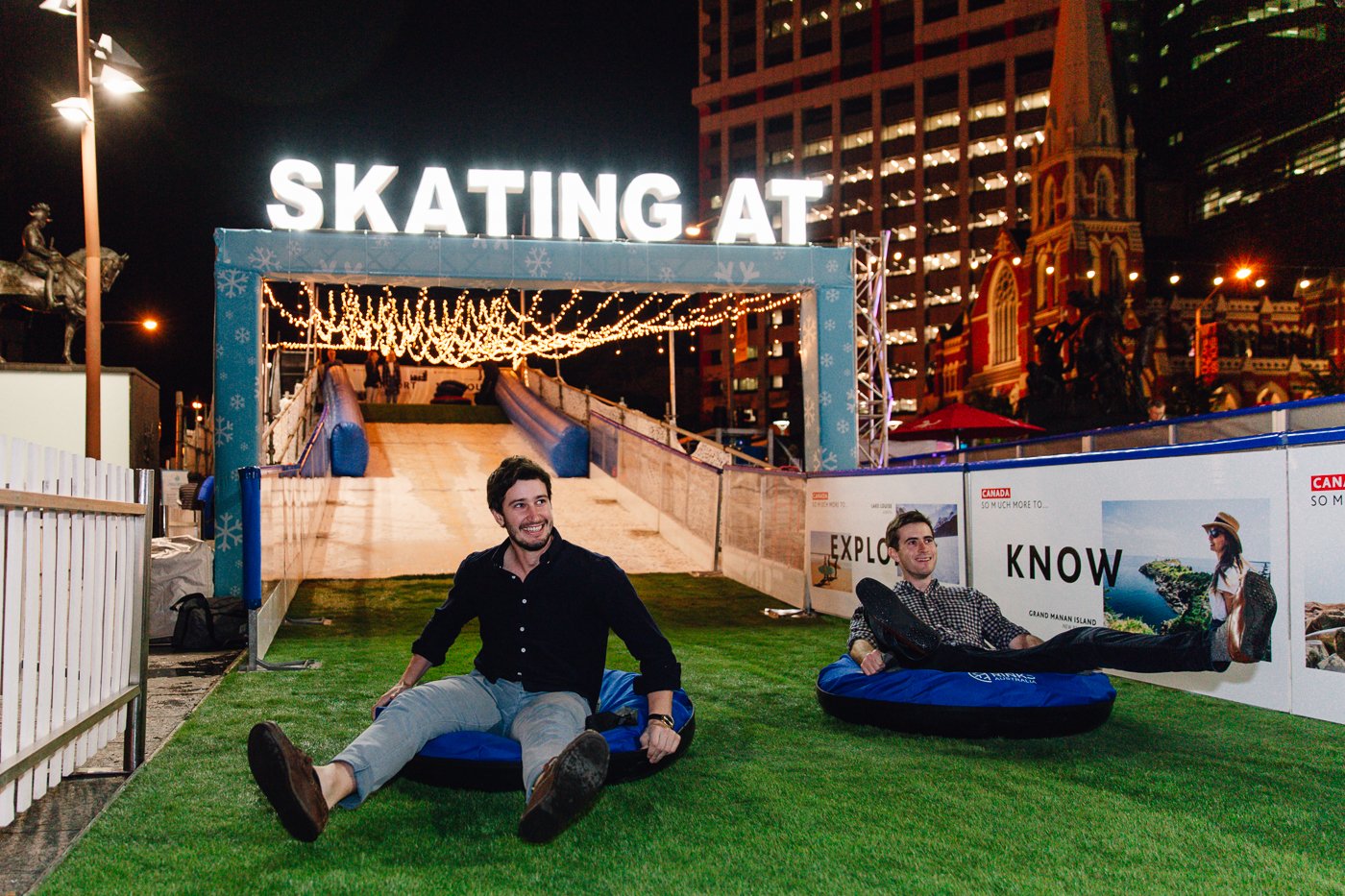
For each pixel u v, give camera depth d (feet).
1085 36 243.60
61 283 53.42
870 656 15.67
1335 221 239.71
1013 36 285.02
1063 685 14.74
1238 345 223.71
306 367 96.73
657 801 11.41
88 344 41.45
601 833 10.29
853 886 8.84
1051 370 162.09
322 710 17.02
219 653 23.89
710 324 90.68
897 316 303.27
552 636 11.53
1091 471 20.24
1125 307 173.37
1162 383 200.64
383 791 11.67
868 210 308.19
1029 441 38.45
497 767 11.21
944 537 25.04
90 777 12.68
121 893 8.71
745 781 12.27
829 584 30.42
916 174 298.76
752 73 330.34
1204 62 287.48
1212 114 285.64
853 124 311.27
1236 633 17.07
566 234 35.55
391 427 88.99
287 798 8.46
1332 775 12.58
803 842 10.00
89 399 41.68
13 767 9.71
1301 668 16.15
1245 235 257.96
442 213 34.58
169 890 8.77
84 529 11.66
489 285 35.83
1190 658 13.84
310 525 43.52
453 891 8.73
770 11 328.70
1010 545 22.76
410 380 140.97
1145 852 9.75
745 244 36.81
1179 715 16.24
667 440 69.62
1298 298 228.02
